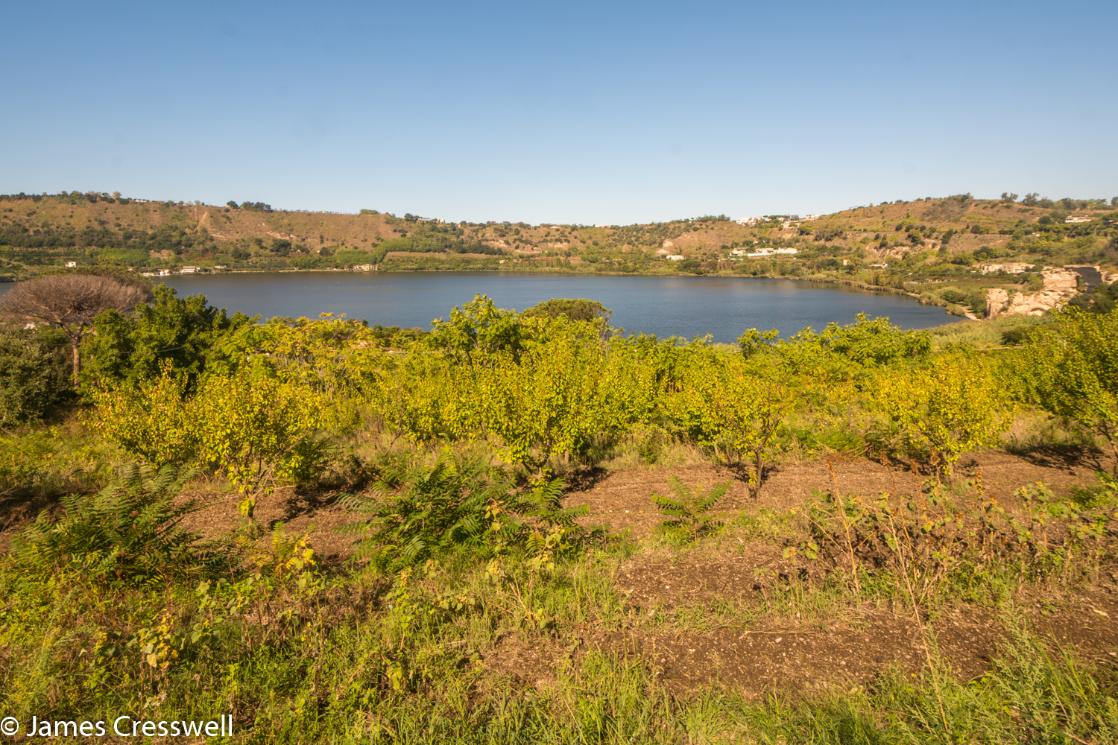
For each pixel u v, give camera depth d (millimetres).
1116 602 4652
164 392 9211
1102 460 10180
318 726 3439
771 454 10977
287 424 8531
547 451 9641
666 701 3598
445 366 15531
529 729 3396
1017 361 12781
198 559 6047
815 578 5375
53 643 3961
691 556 6129
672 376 16516
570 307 59438
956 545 5512
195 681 3791
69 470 10461
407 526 5996
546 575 5414
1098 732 3045
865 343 19625
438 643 4277
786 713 3506
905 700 3533
